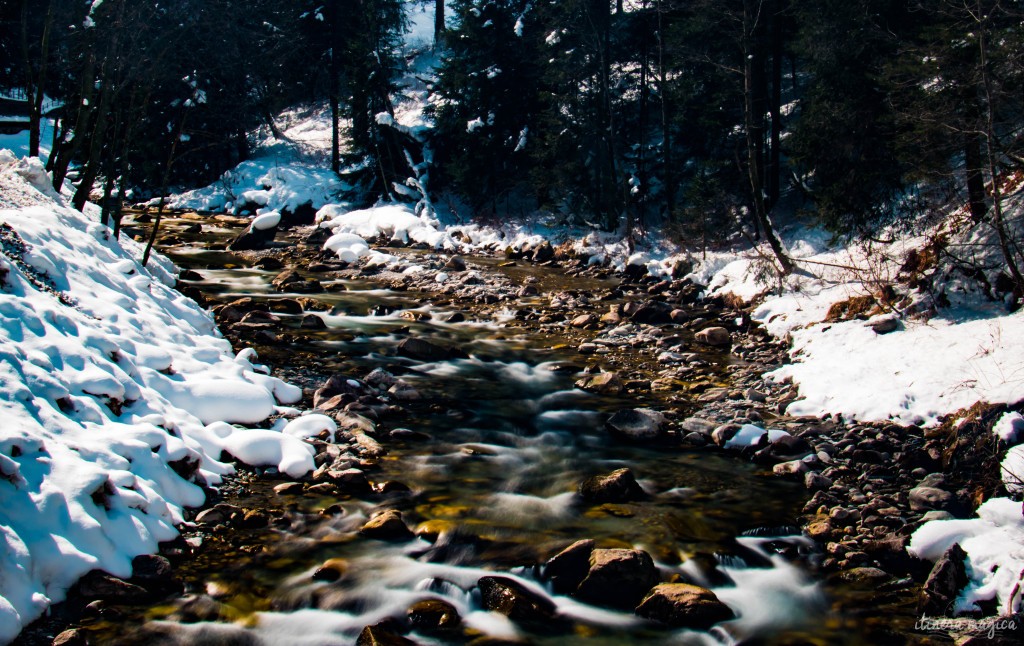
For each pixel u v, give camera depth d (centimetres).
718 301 1691
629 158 2636
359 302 1584
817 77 1786
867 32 1609
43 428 596
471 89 2841
